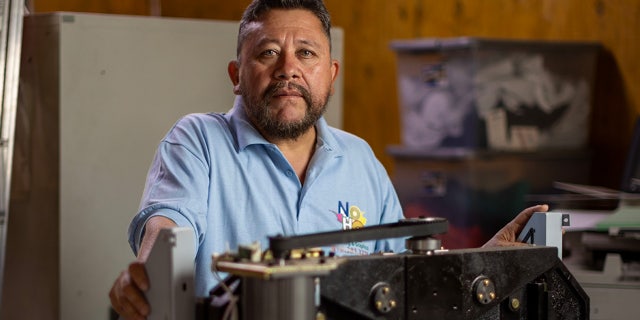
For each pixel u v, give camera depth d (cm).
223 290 148
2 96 289
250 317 136
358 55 538
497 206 423
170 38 311
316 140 210
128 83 305
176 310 144
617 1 434
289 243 138
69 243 299
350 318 151
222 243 196
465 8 496
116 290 155
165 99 310
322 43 196
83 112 300
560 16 458
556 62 432
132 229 186
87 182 300
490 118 423
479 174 421
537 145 431
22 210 302
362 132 539
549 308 170
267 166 202
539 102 430
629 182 353
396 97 521
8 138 289
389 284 151
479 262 161
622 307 261
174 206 185
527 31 472
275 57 194
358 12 537
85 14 299
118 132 304
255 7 197
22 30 296
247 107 199
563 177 434
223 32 318
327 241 142
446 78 434
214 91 318
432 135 444
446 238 433
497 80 423
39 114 299
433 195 441
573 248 296
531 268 168
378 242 214
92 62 300
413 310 153
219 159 198
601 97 442
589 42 436
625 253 279
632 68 429
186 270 145
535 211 187
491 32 487
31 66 299
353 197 212
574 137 438
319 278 144
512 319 168
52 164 298
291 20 194
